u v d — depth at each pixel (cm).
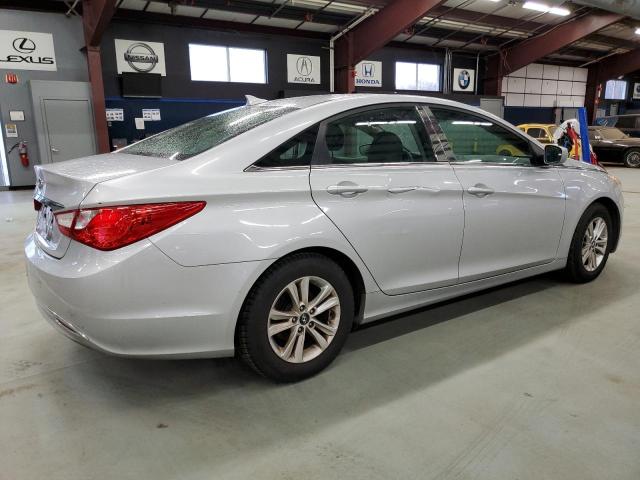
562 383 207
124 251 164
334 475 154
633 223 559
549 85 2033
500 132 274
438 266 242
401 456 162
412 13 1212
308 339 217
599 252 338
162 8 1126
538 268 299
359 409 190
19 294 324
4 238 507
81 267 166
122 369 223
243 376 216
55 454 165
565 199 299
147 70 1170
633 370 218
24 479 153
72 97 1006
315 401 195
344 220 204
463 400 195
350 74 1404
